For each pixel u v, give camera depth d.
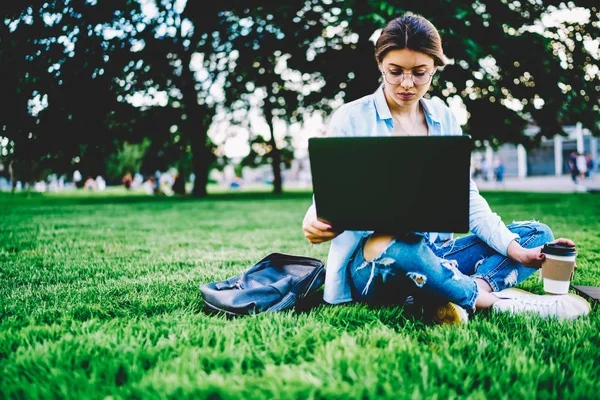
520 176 31.73
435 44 1.79
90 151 6.64
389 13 6.97
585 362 1.45
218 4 10.50
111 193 27.03
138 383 1.32
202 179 17.72
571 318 1.82
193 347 1.57
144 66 8.93
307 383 1.29
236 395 1.23
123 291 2.45
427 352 1.50
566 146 30.00
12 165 6.07
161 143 14.60
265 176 52.66
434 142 1.45
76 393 1.28
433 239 2.19
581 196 11.70
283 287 2.08
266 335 1.70
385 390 1.25
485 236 1.98
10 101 5.50
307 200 13.34
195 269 3.10
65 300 2.25
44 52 5.76
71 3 6.19
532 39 8.20
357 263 1.88
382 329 1.73
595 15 8.22
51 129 5.89
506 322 1.81
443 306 1.79
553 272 1.85
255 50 12.16
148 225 6.39
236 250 4.07
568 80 8.77
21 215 8.24
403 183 1.51
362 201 1.56
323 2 10.90
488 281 2.02
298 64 12.26
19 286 2.63
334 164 1.54
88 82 6.45
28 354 1.50
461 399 1.23
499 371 1.38
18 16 5.68
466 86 9.65
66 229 5.73
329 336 1.67
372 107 2.08
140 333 1.68
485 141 12.71
